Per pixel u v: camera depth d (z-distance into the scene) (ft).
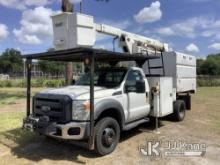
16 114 34.60
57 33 20.42
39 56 20.40
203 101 53.06
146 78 24.73
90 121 17.17
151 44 31.48
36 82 103.35
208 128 27.40
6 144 21.15
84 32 19.72
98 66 24.85
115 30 25.82
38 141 22.00
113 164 16.99
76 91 18.63
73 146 20.67
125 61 25.66
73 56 20.31
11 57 303.27
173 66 31.07
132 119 22.25
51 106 17.98
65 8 42.14
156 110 24.79
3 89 87.51
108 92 19.30
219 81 119.55
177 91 31.48
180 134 24.66
